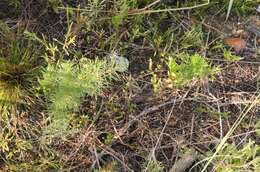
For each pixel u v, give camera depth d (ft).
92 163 6.27
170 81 6.56
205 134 6.61
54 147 6.29
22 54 6.60
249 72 7.00
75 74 6.04
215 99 6.76
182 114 6.67
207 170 6.39
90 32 6.80
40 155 6.21
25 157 6.22
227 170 6.15
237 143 6.62
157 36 6.92
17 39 6.62
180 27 7.04
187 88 6.74
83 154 6.31
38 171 6.14
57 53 6.64
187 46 6.84
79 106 6.42
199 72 6.24
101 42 6.75
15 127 6.26
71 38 6.64
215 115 6.69
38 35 6.75
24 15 6.82
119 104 6.57
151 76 6.77
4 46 6.58
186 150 6.46
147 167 6.15
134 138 6.47
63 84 5.78
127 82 6.64
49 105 6.34
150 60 6.57
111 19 6.79
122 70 6.70
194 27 6.98
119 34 6.81
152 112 6.62
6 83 6.35
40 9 6.87
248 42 7.18
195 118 6.68
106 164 6.26
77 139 6.34
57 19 6.86
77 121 6.35
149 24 6.93
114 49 6.74
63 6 6.89
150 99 6.65
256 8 7.26
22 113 6.34
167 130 6.57
